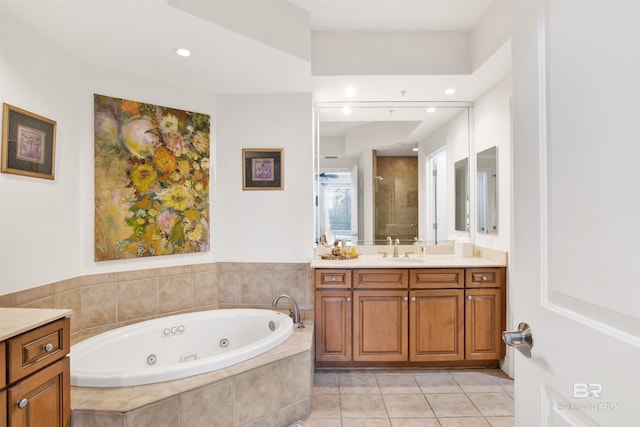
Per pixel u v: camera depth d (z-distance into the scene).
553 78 0.66
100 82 2.34
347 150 3.29
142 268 2.52
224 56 2.21
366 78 2.62
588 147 0.57
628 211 0.49
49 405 1.27
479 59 2.43
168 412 1.52
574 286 0.61
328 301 2.61
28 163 1.84
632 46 0.49
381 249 3.29
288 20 2.18
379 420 2.03
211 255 2.86
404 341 2.61
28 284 1.84
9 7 1.64
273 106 2.91
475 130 3.14
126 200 2.43
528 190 0.74
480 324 2.63
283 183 2.91
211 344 2.52
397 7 2.27
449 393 2.35
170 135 2.64
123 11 1.69
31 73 1.87
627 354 0.49
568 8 0.61
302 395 2.03
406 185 3.32
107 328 2.35
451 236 3.29
